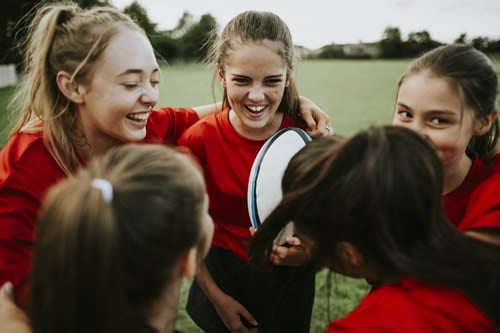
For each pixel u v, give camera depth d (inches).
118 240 28.2
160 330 34.4
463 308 34.2
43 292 29.0
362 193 33.9
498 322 34.7
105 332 28.2
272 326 69.1
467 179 52.2
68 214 28.1
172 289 34.0
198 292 75.8
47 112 52.8
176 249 31.7
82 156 56.1
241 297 70.6
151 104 54.2
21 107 59.8
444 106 47.2
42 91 53.4
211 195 70.1
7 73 577.6
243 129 67.9
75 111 54.6
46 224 29.2
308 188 37.9
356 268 40.3
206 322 73.3
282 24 64.7
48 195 30.5
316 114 70.6
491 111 50.3
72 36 50.8
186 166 34.4
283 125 70.5
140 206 29.5
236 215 70.0
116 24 51.4
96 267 27.6
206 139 68.6
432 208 34.4
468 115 48.1
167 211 30.4
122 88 51.1
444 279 34.3
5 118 221.8
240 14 65.2
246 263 68.9
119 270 28.2
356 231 35.4
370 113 397.1
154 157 32.9
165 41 1322.6
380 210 33.5
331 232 37.2
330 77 747.4
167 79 703.1
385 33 1727.4
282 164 60.6
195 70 945.5
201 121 70.9
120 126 52.9
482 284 34.5
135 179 30.3
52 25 52.0
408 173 33.4
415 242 34.8
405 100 49.6
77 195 28.8
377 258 36.1
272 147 61.3
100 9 54.5
